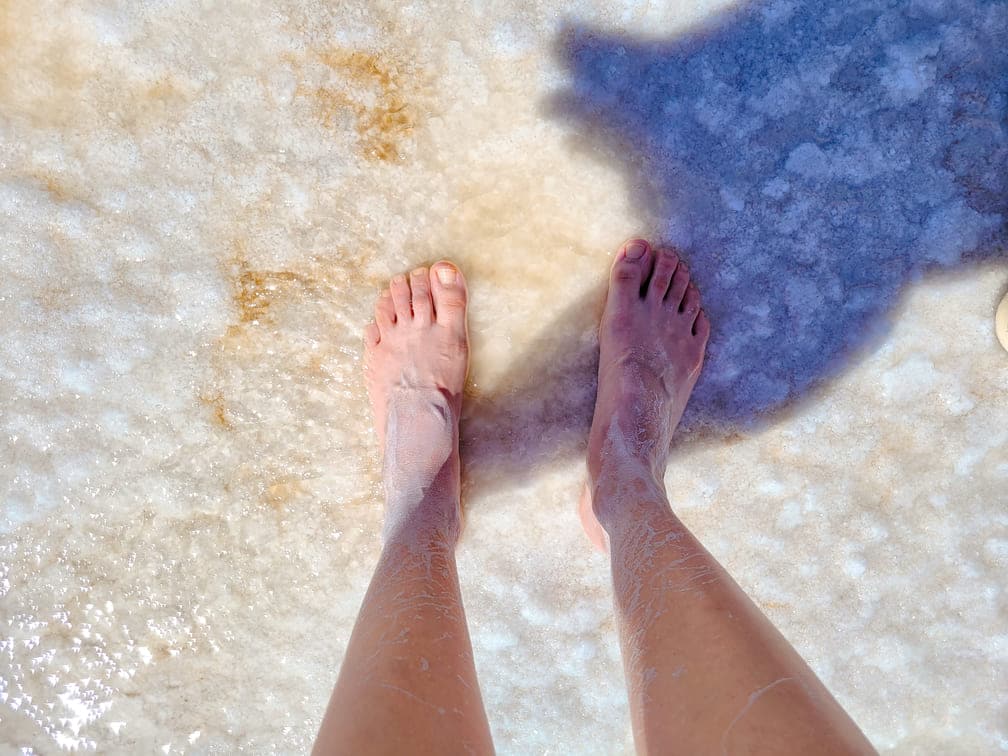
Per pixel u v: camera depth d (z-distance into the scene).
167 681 0.81
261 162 0.77
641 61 0.76
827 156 0.76
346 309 0.79
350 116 0.76
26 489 0.80
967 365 0.78
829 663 0.82
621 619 0.63
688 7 0.75
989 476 0.80
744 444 0.80
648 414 0.74
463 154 0.77
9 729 0.81
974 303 0.77
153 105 0.76
